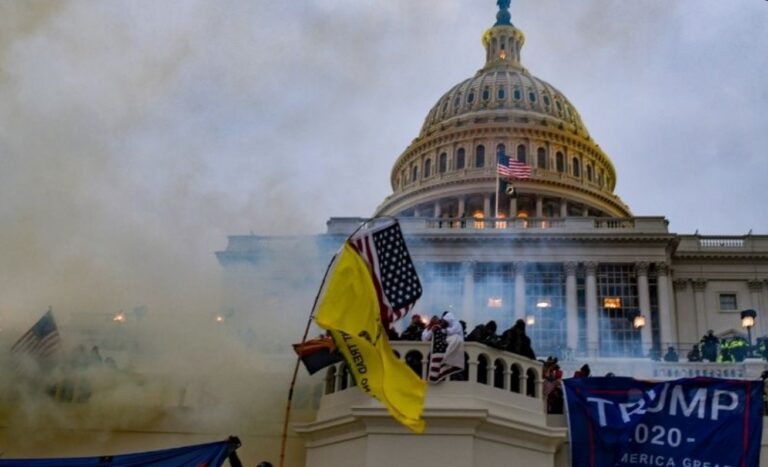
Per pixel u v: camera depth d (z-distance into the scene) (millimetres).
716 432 15695
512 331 18594
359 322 14781
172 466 13727
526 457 16625
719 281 63312
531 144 93750
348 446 16922
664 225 62500
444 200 87250
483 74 104375
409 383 14781
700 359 31453
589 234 61281
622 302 60094
